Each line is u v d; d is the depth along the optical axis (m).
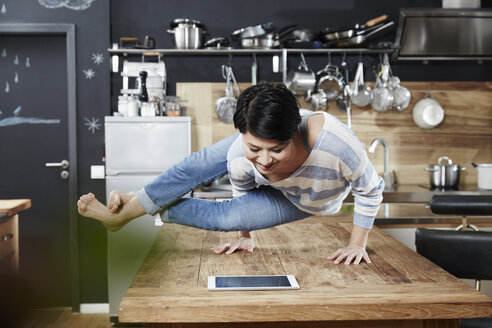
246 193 1.68
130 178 3.49
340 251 1.63
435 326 1.29
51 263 3.98
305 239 1.94
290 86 3.83
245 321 1.22
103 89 3.81
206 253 1.73
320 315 1.22
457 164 4.16
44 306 3.97
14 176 3.95
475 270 1.85
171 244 1.86
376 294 1.28
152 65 3.88
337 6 4.11
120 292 3.51
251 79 4.07
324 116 1.38
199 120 4.01
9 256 2.80
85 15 3.79
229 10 4.06
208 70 4.03
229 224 1.63
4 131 3.94
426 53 3.95
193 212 1.64
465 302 1.22
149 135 3.50
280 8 4.09
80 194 3.83
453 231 1.89
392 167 4.14
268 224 1.65
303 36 3.86
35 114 3.95
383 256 1.68
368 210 1.62
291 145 1.29
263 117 1.12
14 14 3.74
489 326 1.72
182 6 4.03
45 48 3.93
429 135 4.14
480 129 4.16
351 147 1.38
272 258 1.66
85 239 3.86
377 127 4.11
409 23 3.80
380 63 4.08
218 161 1.59
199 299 1.25
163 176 1.61
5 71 3.93
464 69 4.15
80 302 3.88
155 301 1.24
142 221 3.51
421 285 1.35
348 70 4.10
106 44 3.80
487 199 2.02
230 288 1.32
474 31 3.85
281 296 1.27
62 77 3.95
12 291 2.87
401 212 3.28
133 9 3.99
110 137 3.48
